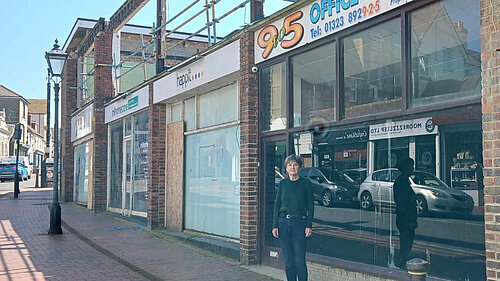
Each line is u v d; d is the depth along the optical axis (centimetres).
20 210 1933
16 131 2639
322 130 763
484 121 485
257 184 887
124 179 1644
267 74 891
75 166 2336
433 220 582
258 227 880
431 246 583
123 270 862
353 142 706
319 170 767
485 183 480
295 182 634
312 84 786
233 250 926
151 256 955
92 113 1897
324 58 761
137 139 1527
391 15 642
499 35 474
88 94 2230
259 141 893
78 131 2195
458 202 553
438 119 583
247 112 888
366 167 683
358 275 675
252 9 937
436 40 589
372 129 675
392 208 641
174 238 1159
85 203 2111
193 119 1203
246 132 890
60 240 1209
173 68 1191
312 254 768
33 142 8206
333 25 727
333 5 728
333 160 741
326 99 757
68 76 2398
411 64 622
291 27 810
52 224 1312
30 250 1068
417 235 602
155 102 1315
